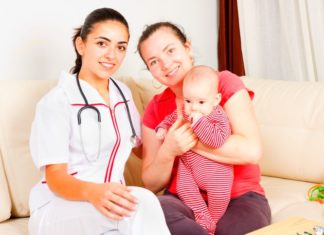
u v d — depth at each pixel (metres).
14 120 1.79
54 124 1.50
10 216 1.83
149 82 2.33
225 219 1.53
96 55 1.59
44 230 1.46
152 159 1.75
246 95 1.64
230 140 1.54
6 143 1.77
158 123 1.75
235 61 2.89
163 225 1.28
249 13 2.86
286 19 2.75
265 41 2.89
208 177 1.55
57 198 1.48
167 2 2.69
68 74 1.61
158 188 1.73
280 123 2.22
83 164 1.58
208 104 1.55
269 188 2.07
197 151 1.57
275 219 1.76
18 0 2.01
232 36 2.90
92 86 1.63
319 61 2.65
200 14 2.90
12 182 1.78
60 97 1.54
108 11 1.62
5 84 1.84
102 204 1.30
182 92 1.68
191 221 1.42
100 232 1.34
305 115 2.18
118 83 1.76
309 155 2.12
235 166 1.66
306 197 1.96
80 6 2.25
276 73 2.89
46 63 2.13
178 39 1.68
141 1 2.55
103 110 1.60
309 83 2.30
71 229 1.40
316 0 2.62
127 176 2.05
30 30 2.06
